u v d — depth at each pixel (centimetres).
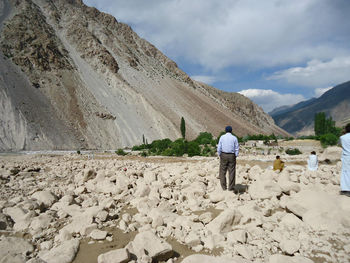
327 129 5600
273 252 276
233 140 528
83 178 730
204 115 13200
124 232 351
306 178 626
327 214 332
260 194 483
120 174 751
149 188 559
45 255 273
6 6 10200
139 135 8519
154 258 267
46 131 6412
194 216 380
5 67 7331
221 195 486
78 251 290
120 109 9325
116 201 522
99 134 7669
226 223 337
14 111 6162
